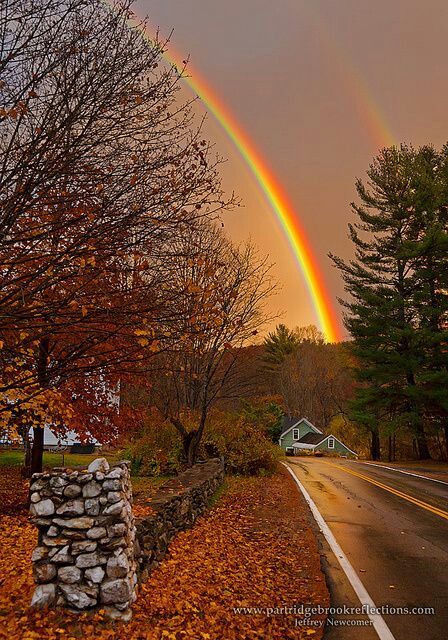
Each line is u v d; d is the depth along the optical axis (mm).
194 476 14266
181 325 7605
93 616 5664
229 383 22594
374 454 48719
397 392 37531
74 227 6973
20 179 6270
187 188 7383
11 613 5645
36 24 6660
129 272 7301
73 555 5867
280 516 12742
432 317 37281
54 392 10039
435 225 36469
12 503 13445
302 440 71625
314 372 77000
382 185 39438
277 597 6965
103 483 6016
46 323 6703
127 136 7262
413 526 11734
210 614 6270
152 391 18234
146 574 7016
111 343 8078
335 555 9117
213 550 9070
